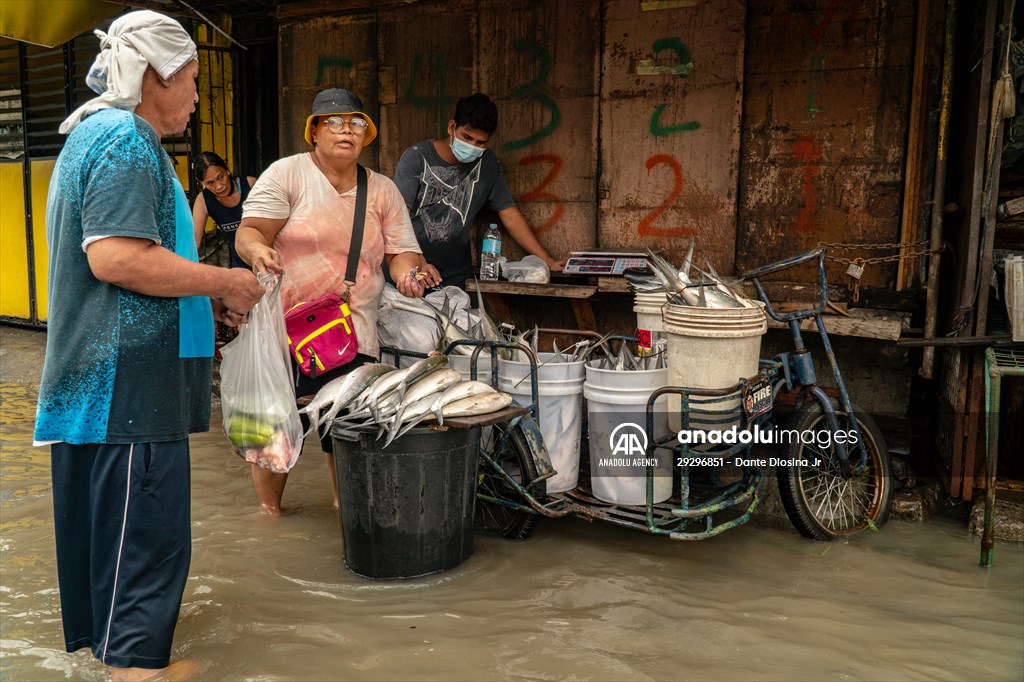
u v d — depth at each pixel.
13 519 4.02
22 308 8.78
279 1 6.13
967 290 4.01
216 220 5.73
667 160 5.02
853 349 4.68
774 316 3.96
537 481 3.64
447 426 3.19
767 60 4.70
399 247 3.97
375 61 5.83
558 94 5.27
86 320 2.41
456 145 4.75
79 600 2.57
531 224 5.47
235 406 3.22
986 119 3.87
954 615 3.13
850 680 2.66
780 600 3.22
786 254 4.80
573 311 5.44
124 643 2.49
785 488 3.74
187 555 2.61
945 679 2.68
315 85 6.08
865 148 4.54
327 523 4.01
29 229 8.53
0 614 3.06
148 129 2.43
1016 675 2.70
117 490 2.45
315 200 3.70
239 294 2.65
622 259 4.93
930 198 4.40
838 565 3.58
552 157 5.34
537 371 3.73
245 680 2.61
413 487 3.28
